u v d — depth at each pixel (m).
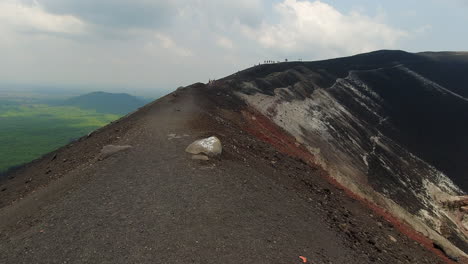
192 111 29.81
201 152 16.36
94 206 10.76
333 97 80.69
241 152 19.86
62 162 22.25
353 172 46.50
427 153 73.00
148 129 22.12
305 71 94.56
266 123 44.03
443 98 102.62
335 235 12.48
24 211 12.49
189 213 10.31
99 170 14.32
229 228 9.73
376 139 67.81
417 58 140.75
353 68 117.25
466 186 62.78
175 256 7.85
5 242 9.18
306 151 41.41
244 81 67.12
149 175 13.58
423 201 49.69
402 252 16.12
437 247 24.95
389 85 105.06
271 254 8.73
